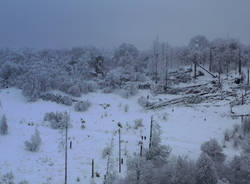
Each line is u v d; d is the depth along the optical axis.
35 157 25.45
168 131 34.31
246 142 27.80
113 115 42.06
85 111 43.81
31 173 22.27
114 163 24.83
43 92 50.66
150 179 19.78
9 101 47.41
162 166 21.56
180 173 19.94
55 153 26.72
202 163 19.83
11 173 21.38
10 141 29.14
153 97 50.25
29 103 46.62
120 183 19.36
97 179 21.95
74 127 36.19
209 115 38.97
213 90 49.75
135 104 47.56
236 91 48.19
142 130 34.94
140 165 19.61
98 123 38.25
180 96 49.31
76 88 50.41
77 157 26.08
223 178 20.62
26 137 30.80
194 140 31.14
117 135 33.09
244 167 21.33
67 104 46.50
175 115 40.09
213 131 33.25
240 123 34.16
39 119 39.44
